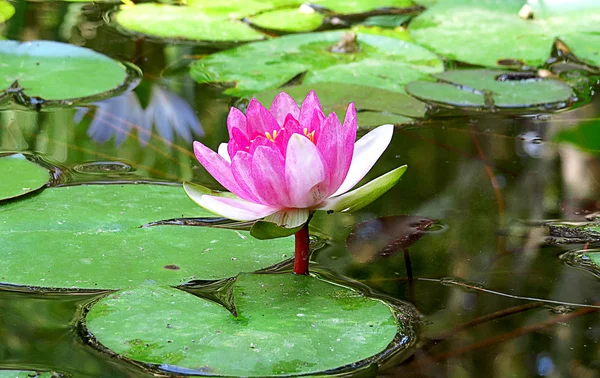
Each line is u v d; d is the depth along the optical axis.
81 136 1.96
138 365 1.60
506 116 2.04
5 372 1.59
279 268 1.71
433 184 1.88
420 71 2.22
